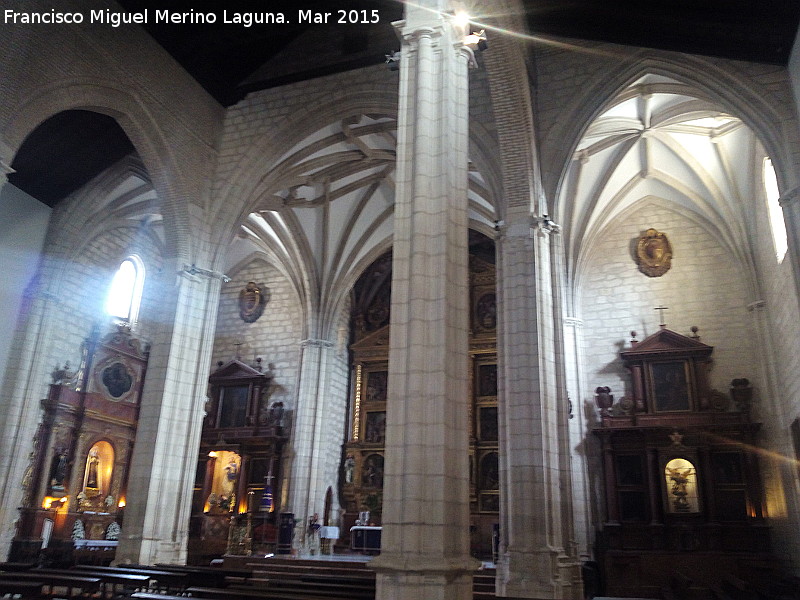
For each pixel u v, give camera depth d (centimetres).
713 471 2227
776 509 2138
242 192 2048
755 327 2312
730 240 2422
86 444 2298
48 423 2164
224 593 959
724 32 1592
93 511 2294
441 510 803
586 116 1745
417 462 823
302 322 2922
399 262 931
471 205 2691
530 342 1552
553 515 1440
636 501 2264
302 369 2848
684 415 2305
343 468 3030
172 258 1923
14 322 2084
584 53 1784
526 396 1509
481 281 3125
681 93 1866
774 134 1549
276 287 3216
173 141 1898
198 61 1984
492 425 2889
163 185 1919
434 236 928
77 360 2325
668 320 2467
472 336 3036
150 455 1734
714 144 2269
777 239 2094
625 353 2430
